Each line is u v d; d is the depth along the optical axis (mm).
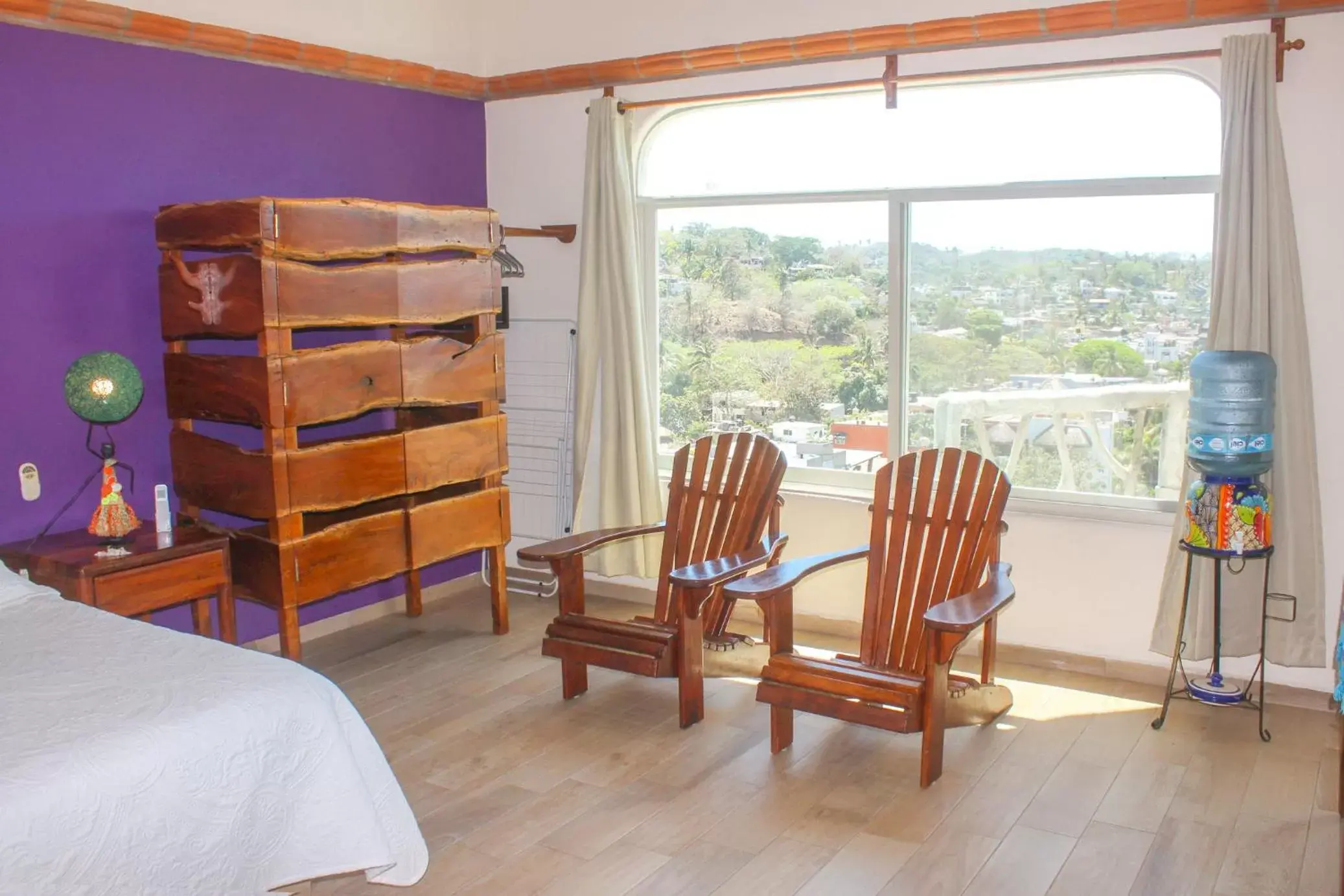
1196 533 3482
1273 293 3525
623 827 2979
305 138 4441
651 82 4715
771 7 4359
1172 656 3840
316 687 2418
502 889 2676
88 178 3721
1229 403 3398
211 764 2148
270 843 2262
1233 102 3510
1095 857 2801
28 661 2477
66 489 3740
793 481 4723
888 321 4379
